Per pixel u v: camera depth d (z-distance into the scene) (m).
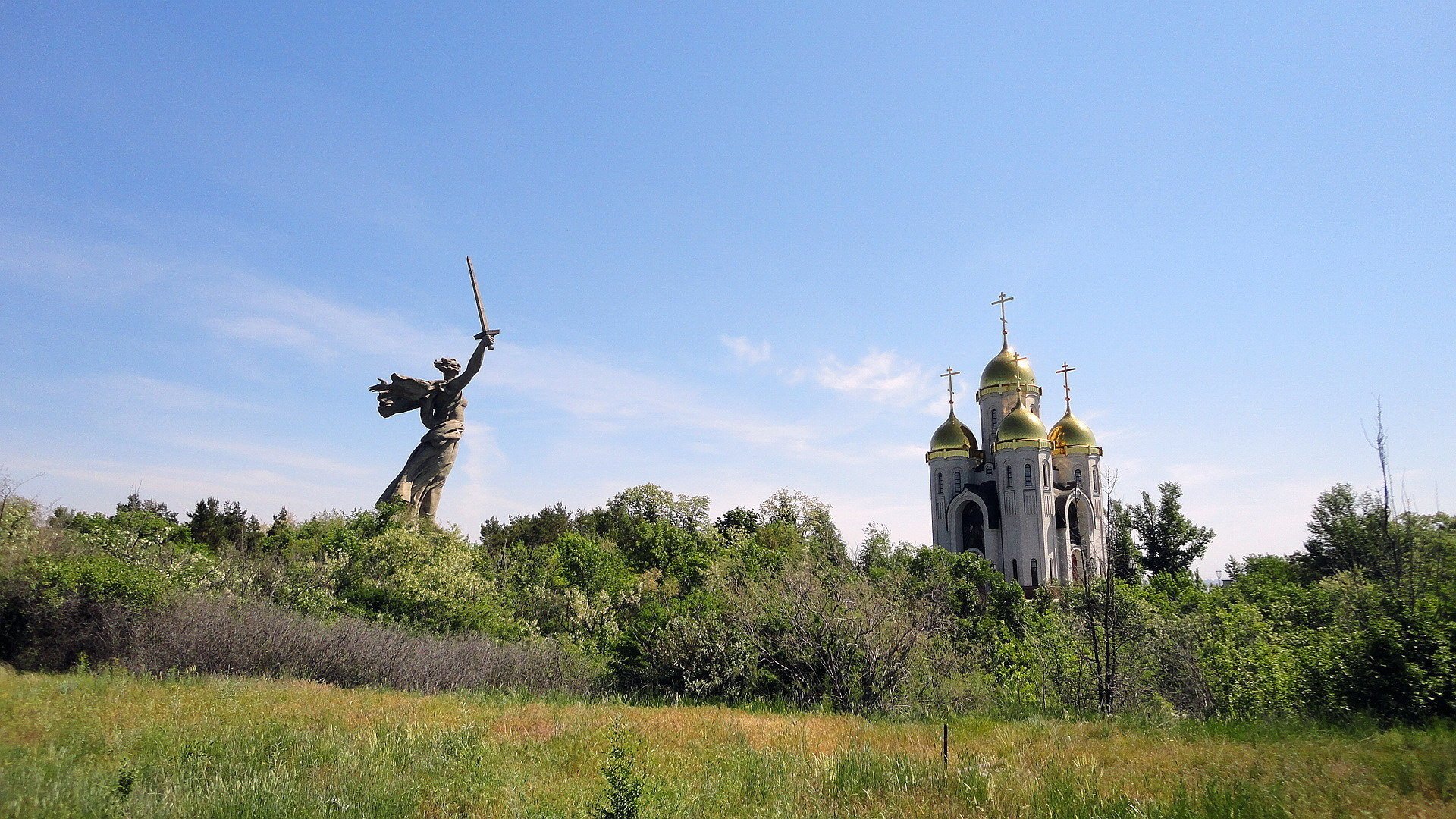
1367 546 18.41
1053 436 81.31
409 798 8.84
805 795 9.52
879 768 10.38
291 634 21.14
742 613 21.41
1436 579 16.28
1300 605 27.14
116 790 8.49
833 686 19.62
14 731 11.38
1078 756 11.55
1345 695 15.82
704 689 20.34
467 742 11.74
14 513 23.86
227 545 34.16
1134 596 24.34
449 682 21.08
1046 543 73.25
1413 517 16.84
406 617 25.42
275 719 13.12
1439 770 10.13
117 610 20.55
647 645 22.02
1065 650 21.81
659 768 10.73
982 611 41.53
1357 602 17.09
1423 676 14.89
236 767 9.76
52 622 20.55
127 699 14.67
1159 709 19.09
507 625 27.08
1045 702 20.39
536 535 68.31
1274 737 13.38
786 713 17.67
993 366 83.94
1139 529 71.00
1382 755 11.25
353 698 16.83
